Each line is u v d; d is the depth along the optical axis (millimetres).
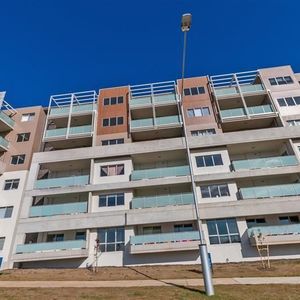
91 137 33219
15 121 36156
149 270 21797
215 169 28906
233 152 31406
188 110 34125
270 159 28250
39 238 27891
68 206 28172
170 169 29188
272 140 29500
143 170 29516
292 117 31875
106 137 33469
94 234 26969
